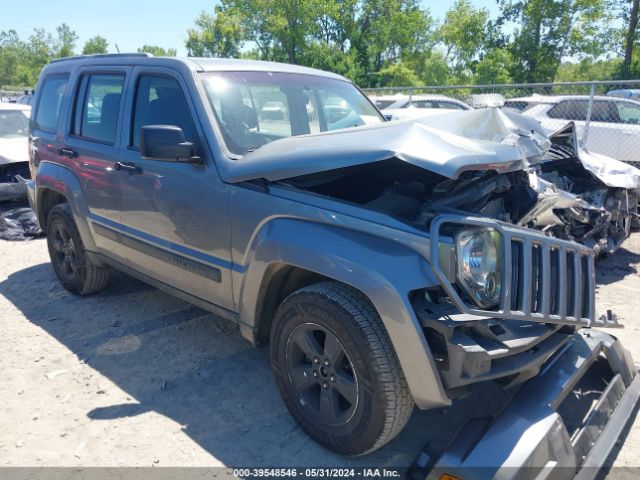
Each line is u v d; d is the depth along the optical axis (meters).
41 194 5.28
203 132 3.46
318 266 2.75
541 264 2.68
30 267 6.22
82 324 4.64
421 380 2.51
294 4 44.56
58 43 90.88
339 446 2.86
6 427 3.22
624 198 6.18
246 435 3.16
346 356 2.73
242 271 3.26
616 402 2.94
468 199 2.98
